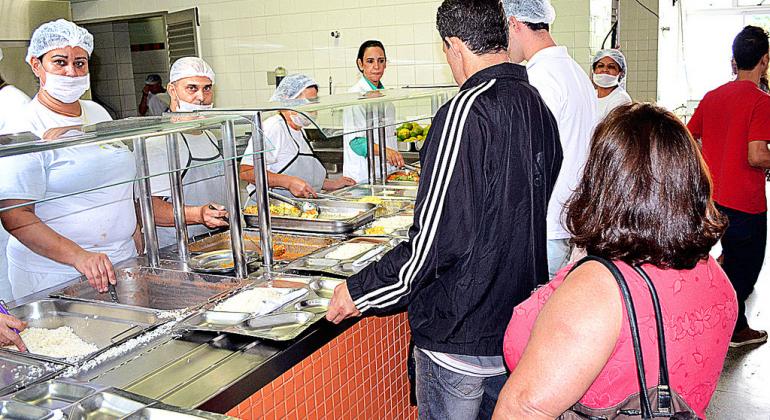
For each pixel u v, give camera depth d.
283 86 3.33
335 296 1.56
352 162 3.55
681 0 7.50
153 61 5.49
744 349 3.37
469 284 1.50
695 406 1.00
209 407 1.24
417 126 4.02
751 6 7.62
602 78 4.06
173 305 1.78
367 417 1.82
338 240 2.34
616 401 0.96
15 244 2.17
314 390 1.57
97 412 1.15
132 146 1.74
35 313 1.68
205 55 5.29
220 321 1.58
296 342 1.50
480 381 1.59
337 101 2.31
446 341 1.54
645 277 0.95
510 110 1.48
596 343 0.93
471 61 1.57
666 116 1.00
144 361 1.40
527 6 2.17
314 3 4.82
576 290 0.96
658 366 0.94
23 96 2.33
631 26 6.46
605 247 0.97
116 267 1.99
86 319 1.66
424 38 4.53
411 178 3.31
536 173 1.54
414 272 1.47
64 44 2.07
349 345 1.71
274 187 2.89
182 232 2.13
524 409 0.96
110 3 5.54
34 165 1.66
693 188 0.96
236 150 1.85
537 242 1.58
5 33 4.22
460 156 1.42
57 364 1.33
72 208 2.07
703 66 7.99
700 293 0.98
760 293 4.14
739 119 3.17
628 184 0.96
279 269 1.98
